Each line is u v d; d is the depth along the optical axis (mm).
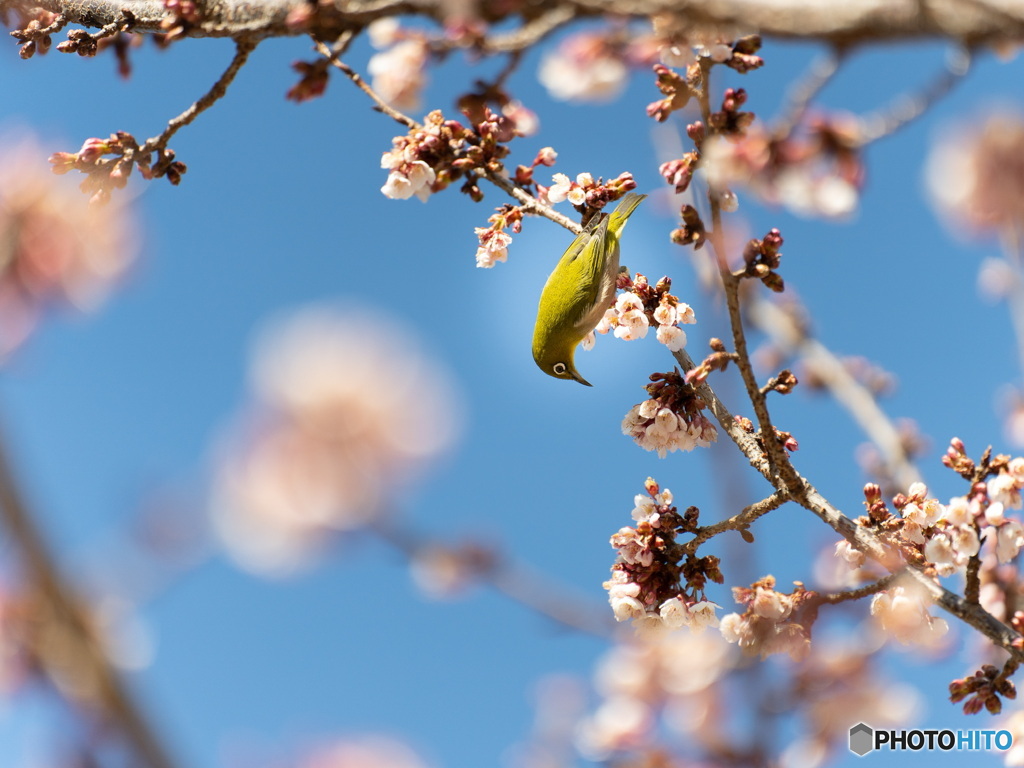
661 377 5629
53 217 2412
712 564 5293
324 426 1229
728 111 3777
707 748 3576
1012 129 2514
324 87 4445
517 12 3363
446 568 2639
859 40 3002
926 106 3219
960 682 4754
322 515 1334
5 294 2348
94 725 1641
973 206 2545
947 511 4734
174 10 4734
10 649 1664
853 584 5020
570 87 3549
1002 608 5797
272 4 4664
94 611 1622
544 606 2738
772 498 5180
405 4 3822
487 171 5898
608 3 3229
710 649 3826
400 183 5648
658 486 5488
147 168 5340
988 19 2811
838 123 3357
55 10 5867
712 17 3078
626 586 5199
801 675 3803
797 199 3367
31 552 1554
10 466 1545
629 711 3764
